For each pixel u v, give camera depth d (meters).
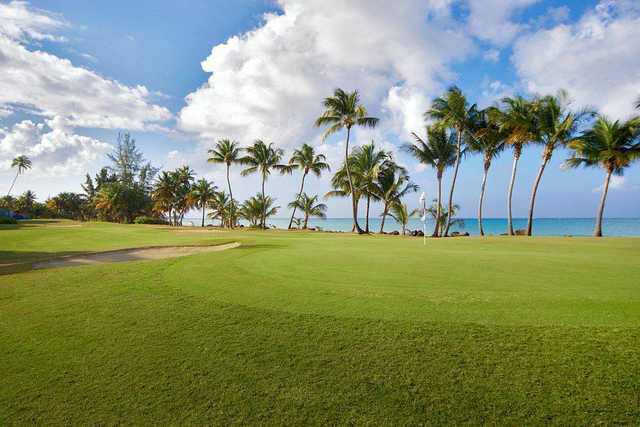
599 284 6.58
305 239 18.31
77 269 8.82
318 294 6.08
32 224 40.44
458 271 8.05
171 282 7.28
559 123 25.89
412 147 32.06
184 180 67.62
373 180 35.56
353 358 3.88
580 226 84.56
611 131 25.58
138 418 3.05
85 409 3.18
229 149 48.16
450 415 3.00
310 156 44.62
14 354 4.18
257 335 4.49
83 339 4.53
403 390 3.33
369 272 7.99
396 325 4.61
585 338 4.11
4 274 8.60
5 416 3.11
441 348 4.01
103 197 68.38
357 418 3.00
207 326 4.81
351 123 32.66
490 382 3.40
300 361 3.85
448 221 30.42
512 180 28.94
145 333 4.66
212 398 3.29
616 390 3.23
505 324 4.52
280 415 3.05
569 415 2.94
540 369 3.57
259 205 46.12
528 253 11.46
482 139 30.55
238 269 8.55
